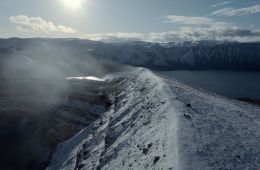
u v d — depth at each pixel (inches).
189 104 1078.4
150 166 696.4
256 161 658.8
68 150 1892.2
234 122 982.4
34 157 2741.1
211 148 692.7
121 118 1464.1
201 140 733.3
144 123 1094.4
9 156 2815.0
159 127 920.3
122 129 1270.9
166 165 634.8
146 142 882.1
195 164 604.7
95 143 1444.4
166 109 1052.5
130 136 1087.0
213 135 786.2
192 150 667.4
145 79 2058.3
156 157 713.0
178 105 1055.0
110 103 2381.9
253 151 713.0
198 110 1047.6
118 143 1113.4
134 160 820.6
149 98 1422.2
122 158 918.4
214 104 1259.2
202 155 649.0
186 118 903.1
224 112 1125.7
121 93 2230.6
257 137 837.2
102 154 1149.1
